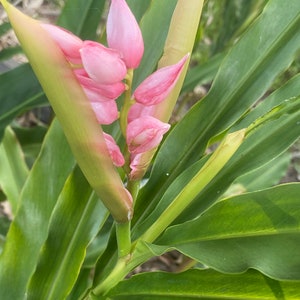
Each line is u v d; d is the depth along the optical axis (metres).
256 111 0.21
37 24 0.13
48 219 0.22
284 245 0.16
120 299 0.19
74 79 0.13
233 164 0.20
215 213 0.17
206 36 0.54
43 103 0.30
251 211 0.17
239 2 0.42
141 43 0.13
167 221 0.18
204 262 0.17
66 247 0.22
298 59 0.56
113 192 0.15
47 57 0.13
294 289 0.17
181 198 0.17
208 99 0.22
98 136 0.14
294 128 0.20
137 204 0.22
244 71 0.22
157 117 0.15
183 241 0.18
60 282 0.21
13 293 0.22
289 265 0.16
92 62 0.13
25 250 0.22
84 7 0.30
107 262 0.22
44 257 0.21
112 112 0.14
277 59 0.21
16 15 0.12
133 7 0.24
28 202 0.22
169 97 0.15
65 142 0.23
